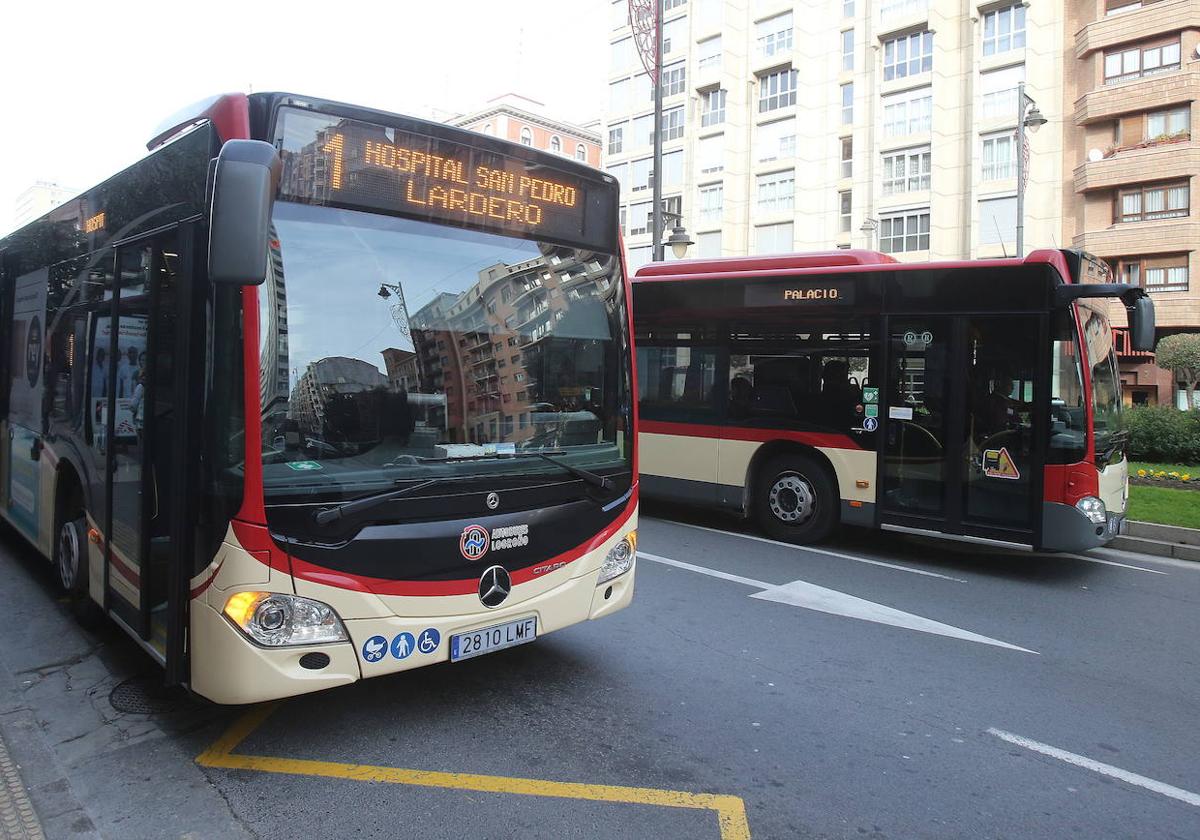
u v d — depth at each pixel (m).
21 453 6.26
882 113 38.44
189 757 3.70
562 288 4.39
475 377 3.94
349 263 3.56
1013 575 7.79
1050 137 34.09
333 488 3.39
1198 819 3.45
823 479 8.59
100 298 4.60
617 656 5.18
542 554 4.08
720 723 4.23
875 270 8.23
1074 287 7.17
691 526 9.66
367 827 3.18
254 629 3.21
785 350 8.84
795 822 3.31
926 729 4.25
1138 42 31.33
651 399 9.94
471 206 4.01
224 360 3.27
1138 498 11.01
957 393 7.77
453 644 3.72
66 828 3.12
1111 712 4.55
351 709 4.26
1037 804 3.53
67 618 5.46
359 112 3.62
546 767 3.70
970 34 35.75
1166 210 30.83
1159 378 31.34
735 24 44.19
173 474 3.51
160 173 3.89
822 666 5.12
